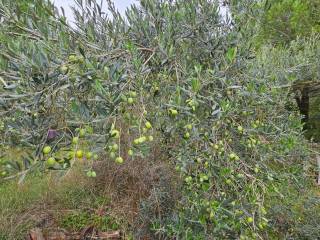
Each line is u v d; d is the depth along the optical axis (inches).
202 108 74.2
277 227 130.7
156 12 83.8
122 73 60.8
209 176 81.0
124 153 145.5
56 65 54.1
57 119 53.7
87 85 56.1
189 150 81.3
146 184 149.5
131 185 159.0
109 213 153.1
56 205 160.1
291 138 101.5
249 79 87.5
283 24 229.5
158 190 136.1
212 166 81.4
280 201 125.0
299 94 204.8
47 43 59.4
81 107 50.3
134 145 59.8
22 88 50.2
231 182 84.5
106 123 52.9
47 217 153.3
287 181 113.8
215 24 89.1
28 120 51.4
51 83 52.5
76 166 171.3
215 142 77.5
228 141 85.4
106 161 157.6
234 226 86.3
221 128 83.7
